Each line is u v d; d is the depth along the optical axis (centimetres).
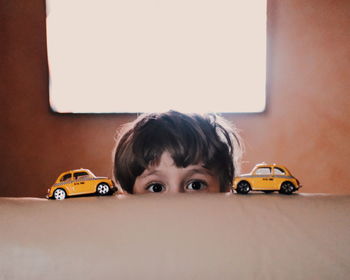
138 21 272
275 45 276
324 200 66
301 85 277
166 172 117
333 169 277
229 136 134
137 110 277
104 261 55
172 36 272
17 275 55
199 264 55
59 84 277
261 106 276
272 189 75
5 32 275
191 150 116
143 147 117
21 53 276
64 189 76
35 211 62
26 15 275
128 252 56
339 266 55
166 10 271
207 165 119
